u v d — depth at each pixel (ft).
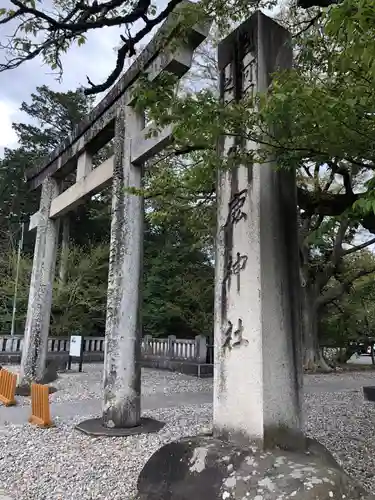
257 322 10.89
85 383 33.96
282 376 10.86
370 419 22.30
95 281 59.62
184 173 25.02
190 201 24.11
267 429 10.25
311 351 49.39
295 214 12.27
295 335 11.39
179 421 20.40
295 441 10.66
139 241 20.06
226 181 12.84
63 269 56.75
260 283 11.01
